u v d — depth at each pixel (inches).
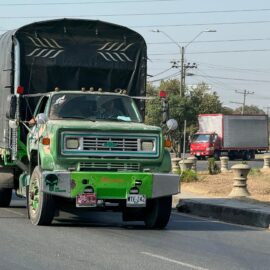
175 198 984.3
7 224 679.7
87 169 634.2
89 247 545.3
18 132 744.3
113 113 700.0
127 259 496.1
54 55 765.9
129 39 794.2
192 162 1509.6
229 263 495.8
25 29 757.9
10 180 815.1
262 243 609.0
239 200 923.4
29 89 757.9
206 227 722.2
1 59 808.3
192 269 465.1
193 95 4210.1
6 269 456.4
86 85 778.8
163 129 690.8
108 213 836.0
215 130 3233.3
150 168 650.2
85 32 780.0
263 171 1701.5
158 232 658.2
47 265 469.4
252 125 3275.1
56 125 633.6
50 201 644.7
